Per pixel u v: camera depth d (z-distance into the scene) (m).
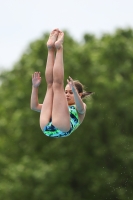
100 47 87.38
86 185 80.44
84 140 80.75
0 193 80.38
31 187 79.31
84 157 80.44
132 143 78.44
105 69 83.50
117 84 79.94
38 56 87.38
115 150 78.44
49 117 31.72
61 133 31.55
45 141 85.00
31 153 85.00
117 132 79.81
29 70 86.75
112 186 77.75
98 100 80.62
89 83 81.94
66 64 83.44
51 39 32.06
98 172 78.56
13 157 87.50
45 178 78.44
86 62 83.94
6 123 90.00
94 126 79.56
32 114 84.94
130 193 77.44
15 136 87.94
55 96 31.42
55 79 31.50
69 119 31.44
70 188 80.12
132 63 84.75
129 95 81.06
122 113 80.38
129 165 78.06
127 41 87.38
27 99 86.94
